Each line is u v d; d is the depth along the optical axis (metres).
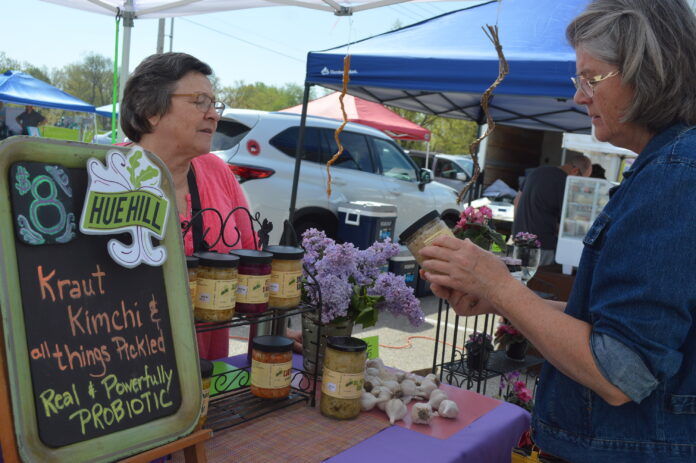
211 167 2.01
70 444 0.83
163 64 1.70
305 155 5.98
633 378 0.87
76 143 0.89
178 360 1.00
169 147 1.76
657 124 0.96
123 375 0.91
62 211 0.86
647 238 0.87
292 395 1.55
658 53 0.90
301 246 1.83
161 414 0.95
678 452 0.96
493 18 3.97
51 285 0.85
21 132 12.20
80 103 12.62
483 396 1.72
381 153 6.88
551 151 14.55
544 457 1.13
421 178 7.24
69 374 0.84
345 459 1.24
